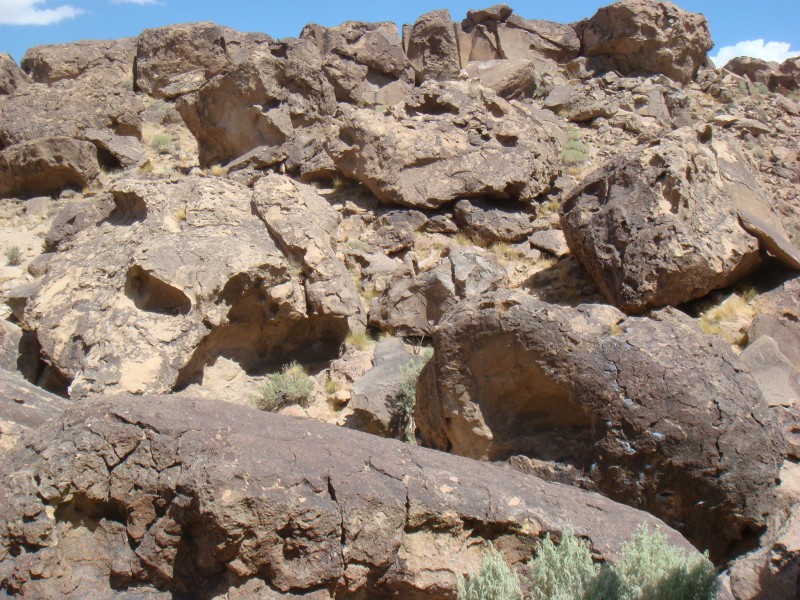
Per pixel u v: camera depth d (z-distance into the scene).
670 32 22.73
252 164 17.30
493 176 14.39
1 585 5.01
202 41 23.75
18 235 15.69
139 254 10.09
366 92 21.62
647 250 10.90
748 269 11.35
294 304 10.53
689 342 7.08
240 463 4.95
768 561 5.70
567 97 20.62
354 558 4.87
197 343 9.74
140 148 18.64
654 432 6.59
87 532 5.22
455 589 4.99
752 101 22.66
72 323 10.02
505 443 7.29
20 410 7.18
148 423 5.25
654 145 11.67
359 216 14.36
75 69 24.02
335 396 9.92
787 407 8.53
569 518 5.24
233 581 4.86
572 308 7.36
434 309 11.16
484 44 23.36
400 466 5.27
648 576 4.72
